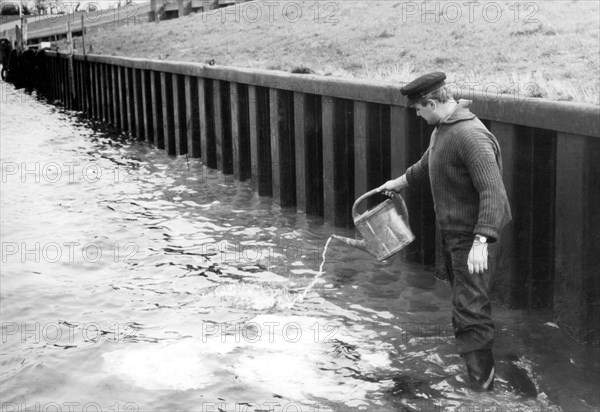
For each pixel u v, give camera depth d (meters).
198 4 28.48
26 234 10.62
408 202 8.32
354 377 5.99
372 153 9.10
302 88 10.31
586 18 11.49
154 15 31.78
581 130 6.02
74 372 6.32
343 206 9.91
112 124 23.38
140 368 6.30
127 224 10.85
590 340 6.31
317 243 9.38
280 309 7.38
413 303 7.38
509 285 7.00
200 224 10.62
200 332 6.93
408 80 9.34
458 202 5.49
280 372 6.12
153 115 18.25
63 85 30.39
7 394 6.05
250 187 12.89
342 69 11.50
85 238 10.21
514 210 6.88
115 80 22.34
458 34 12.34
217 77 13.56
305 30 17.00
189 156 15.70
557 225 6.43
